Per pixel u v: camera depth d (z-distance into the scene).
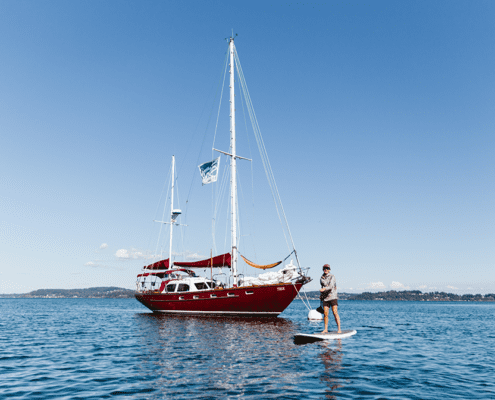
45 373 8.10
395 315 42.22
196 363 8.88
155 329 18.30
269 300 22.53
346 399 5.77
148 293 29.08
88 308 62.62
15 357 10.38
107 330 18.50
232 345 11.99
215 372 7.79
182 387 6.56
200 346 11.89
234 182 27.77
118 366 8.73
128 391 6.34
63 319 29.34
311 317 23.92
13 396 6.16
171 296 27.16
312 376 7.35
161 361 9.25
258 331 16.58
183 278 27.69
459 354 11.16
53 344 13.20
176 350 11.10
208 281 26.58
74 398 5.98
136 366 8.67
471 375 7.95
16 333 17.53
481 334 18.28
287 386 6.56
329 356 9.59
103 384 6.93
